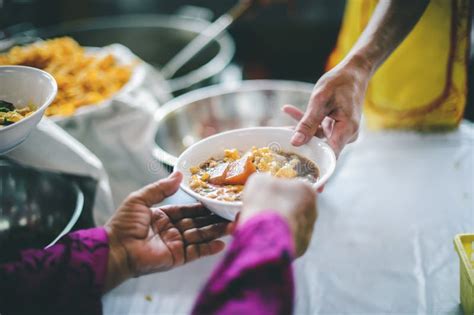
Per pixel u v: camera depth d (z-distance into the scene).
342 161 1.34
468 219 1.19
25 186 1.18
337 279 1.07
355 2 1.52
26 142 1.32
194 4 3.13
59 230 1.15
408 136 1.53
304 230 0.68
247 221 0.61
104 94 1.70
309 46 3.06
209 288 0.58
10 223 1.15
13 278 0.85
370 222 1.22
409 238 1.16
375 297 1.02
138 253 0.92
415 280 1.05
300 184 0.69
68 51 1.94
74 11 3.03
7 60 1.75
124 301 1.06
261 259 0.55
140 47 2.37
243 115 1.72
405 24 1.21
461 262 0.93
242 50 3.12
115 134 1.59
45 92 0.94
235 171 0.90
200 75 1.87
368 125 1.62
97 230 0.91
